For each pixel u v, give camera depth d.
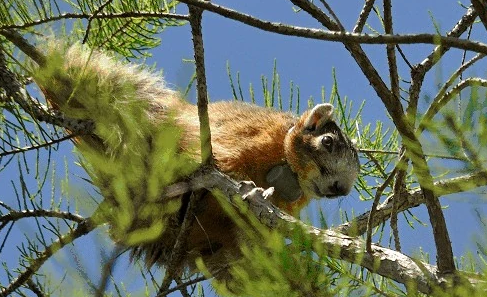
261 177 10.56
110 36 9.58
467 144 4.35
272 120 10.90
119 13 8.71
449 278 5.69
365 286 5.26
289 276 5.06
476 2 5.13
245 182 7.35
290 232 6.87
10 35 7.04
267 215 7.04
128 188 5.47
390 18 6.78
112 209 5.46
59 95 7.27
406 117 5.62
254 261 5.30
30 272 7.06
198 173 7.34
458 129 4.34
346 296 5.09
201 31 6.88
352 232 6.28
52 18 7.61
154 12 8.84
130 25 9.65
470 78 4.82
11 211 7.32
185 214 8.48
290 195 10.83
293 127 10.97
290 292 5.05
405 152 5.69
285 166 10.74
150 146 5.78
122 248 5.25
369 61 5.93
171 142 5.58
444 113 4.37
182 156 5.80
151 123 6.35
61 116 6.94
